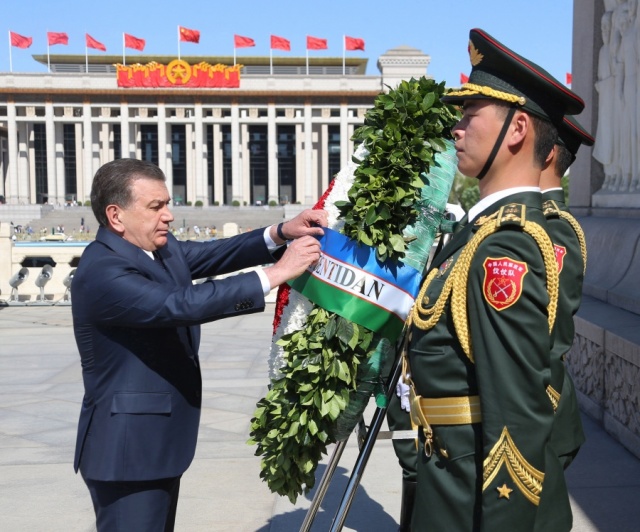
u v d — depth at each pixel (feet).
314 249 8.02
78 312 8.59
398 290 7.77
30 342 34.88
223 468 16.53
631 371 15.90
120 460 8.41
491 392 5.74
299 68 331.36
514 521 5.72
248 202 297.12
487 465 5.77
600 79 24.04
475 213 6.55
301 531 9.07
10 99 266.36
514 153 6.39
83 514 13.94
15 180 269.03
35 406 22.63
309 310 8.36
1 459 17.39
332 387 7.85
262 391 24.43
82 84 266.98
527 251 5.86
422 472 6.63
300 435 8.13
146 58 319.27
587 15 25.22
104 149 288.51
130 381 8.55
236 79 269.23
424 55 268.82
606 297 20.94
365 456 8.15
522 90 6.29
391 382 8.14
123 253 8.73
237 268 10.46
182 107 273.75
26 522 13.56
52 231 214.07
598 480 14.65
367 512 13.75
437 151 7.95
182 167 309.42
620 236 21.36
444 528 6.30
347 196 8.35
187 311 8.09
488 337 5.79
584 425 18.26
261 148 314.76
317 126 298.15
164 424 8.64
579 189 26.76
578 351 20.25
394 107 8.00
